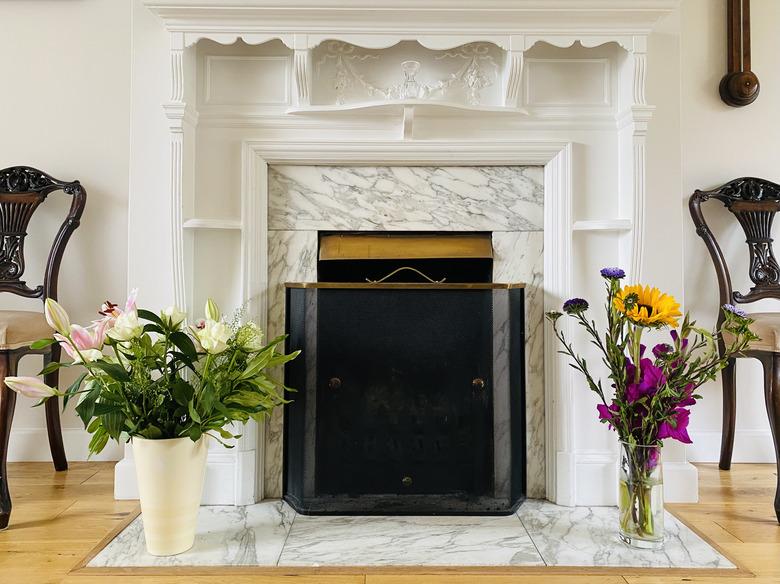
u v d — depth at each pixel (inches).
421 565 56.9
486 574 55.1
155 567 56.0
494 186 78.4
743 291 94.7
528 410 76.8
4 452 65.3
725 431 88.3
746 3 93.7
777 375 68.7
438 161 77.3
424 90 78.3
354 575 54.9
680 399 59.9
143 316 59.3
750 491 78.8
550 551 60.2
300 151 76.2
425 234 79.4
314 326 71.6
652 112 72.9
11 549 59.7
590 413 76.0
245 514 70.7
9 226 85.9
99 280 93.0
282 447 76.9
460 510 70.9
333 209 78.2
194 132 75.5
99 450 61.3
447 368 71.1
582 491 74.8
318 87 78.6
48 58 93.1
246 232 75.3
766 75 96.2
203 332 59.6
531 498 76.7
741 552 59.9
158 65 76.1
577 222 75.5
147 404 60.3
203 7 70.4
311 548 60.8
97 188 93.0
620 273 61.3
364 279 80.8
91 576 54.1
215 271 76.0
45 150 92.8
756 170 95.5
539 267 77.9
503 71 77.3
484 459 71.0
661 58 77.6
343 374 71.1
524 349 77.2
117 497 74.0
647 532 60.6
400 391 71.1
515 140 76.7
